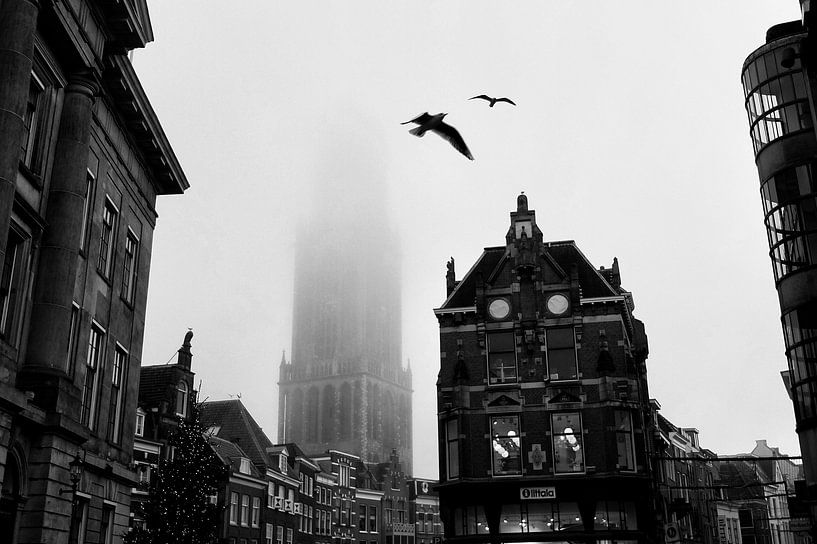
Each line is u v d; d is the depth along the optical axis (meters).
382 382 170.50
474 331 44.75
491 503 41.25
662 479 56.19
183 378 56.44
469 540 41.06
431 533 109.88
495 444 42.56
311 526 79.94
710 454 93.94
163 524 36.91
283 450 72.94
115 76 28.12
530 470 41.50
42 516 21.53
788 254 34.62
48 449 22.00
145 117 31.14
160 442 51.72
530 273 45.16
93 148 27.42
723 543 86.69
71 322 25.59
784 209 35.06
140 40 27.53
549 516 41.00
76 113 24.77
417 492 109.62
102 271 29.09
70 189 24.03
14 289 21.89
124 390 31.45
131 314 32.47
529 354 43.59
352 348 167.25
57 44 23.72
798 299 33.75
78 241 24.11
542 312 44.19
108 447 29.19
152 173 35.03
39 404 21.84
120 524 29.81
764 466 109.00
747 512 95.75
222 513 58.88
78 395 24.19
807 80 34.59
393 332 180.88
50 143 23.98
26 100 20.44
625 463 41.31
